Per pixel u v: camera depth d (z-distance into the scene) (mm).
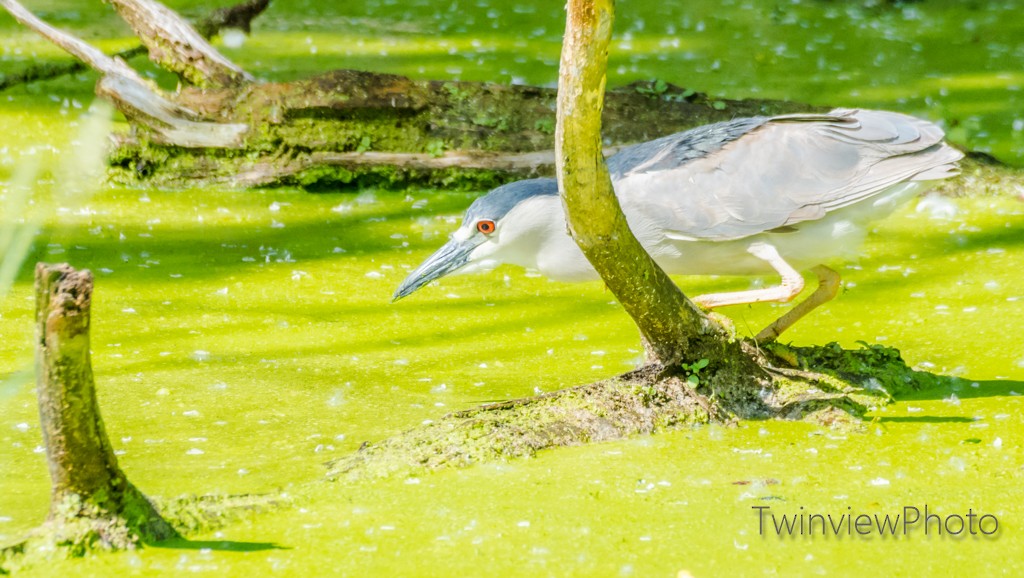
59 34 14930
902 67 19719
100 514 6656
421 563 6438
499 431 8219
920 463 7801
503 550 6586
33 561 6449
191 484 7551
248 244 13273
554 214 9172
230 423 8781
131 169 14953
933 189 14828
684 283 12664
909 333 10672
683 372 8836
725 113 15508
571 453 8102
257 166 15047
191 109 14961
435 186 15188
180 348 10484
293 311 11500
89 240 13078
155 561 6488
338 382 9719
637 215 9016
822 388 8969
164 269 12438
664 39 21219
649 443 8273
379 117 15117
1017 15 22844
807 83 18703
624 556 6512
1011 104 17766
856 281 12266
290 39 20500
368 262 12859
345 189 15148
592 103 6707
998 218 14023
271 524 6980
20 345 10312
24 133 15805
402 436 8242
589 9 6289
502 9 23047
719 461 7906
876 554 6562
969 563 6461
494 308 11789
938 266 12555
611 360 10250
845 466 7777
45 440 6488
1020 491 7328
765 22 22484
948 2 23828
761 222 8883
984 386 9289
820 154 8969
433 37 20875
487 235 9367
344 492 7438
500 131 15305
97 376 9758
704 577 6285
